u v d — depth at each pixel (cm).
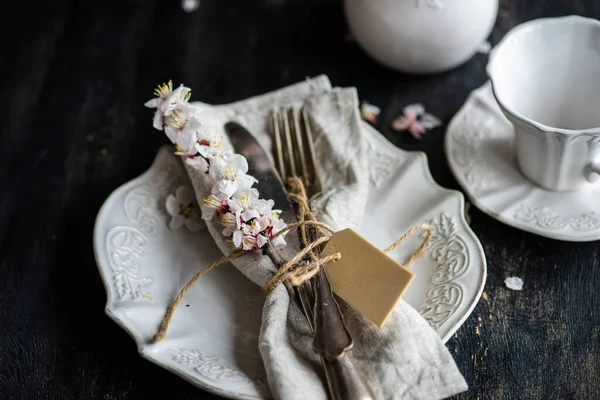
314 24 68
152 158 60
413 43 58
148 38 68
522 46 54
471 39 58
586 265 52
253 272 48
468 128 56
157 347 46
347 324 46
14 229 57
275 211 48
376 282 45
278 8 69
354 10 59
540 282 51
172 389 48
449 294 47
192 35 68
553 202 52
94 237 51
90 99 64
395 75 63
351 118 55
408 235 48
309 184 53
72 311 52
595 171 50
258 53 66
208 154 49
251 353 47
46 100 64
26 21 70
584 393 47
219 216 50
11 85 66
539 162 51
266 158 53
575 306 50
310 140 55
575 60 53
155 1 70
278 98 57
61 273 54
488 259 52
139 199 53
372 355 44
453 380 43
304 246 48
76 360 50
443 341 45
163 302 49
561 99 55
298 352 45
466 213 54
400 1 56
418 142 59
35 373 50
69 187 59
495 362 48
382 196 53
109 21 69
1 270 55
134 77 65
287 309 46
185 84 64
